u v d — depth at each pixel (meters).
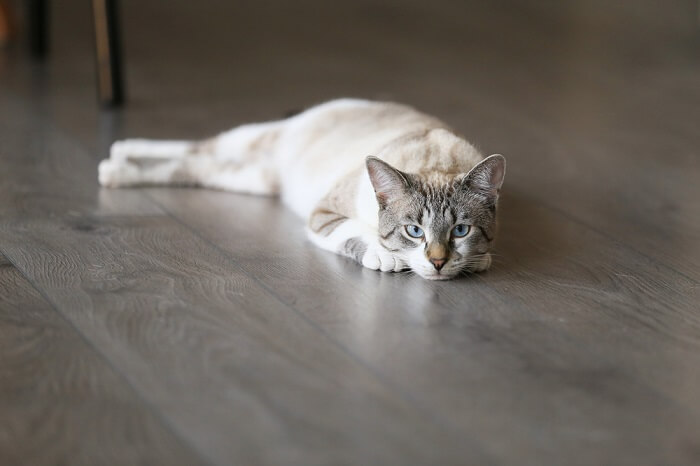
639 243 2.53
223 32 4.39
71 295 2.08
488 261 2.29
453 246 2.20
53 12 4.41
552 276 2.29
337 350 1.89
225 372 1.79
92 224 2.50
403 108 2.76
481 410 1.70
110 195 2.71
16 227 2.45
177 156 2.83
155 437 1.58
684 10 5.10
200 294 2.11
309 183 2.62
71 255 2.29
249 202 2.74
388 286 2.20
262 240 2.45
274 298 2.11
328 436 1.61
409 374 1.81
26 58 3.85
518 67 4.14
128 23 4.40
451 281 2.23
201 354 1.85
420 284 2.21
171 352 1.86
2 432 1.58
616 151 3.26
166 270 2.23
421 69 4.05
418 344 1.93
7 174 2.80
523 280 2.26
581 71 4.13
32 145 3.03
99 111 3.36
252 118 3.38
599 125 3.50
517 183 2.94
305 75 3.90
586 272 2.32
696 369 1.88
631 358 1.91
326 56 4.16
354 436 1.61
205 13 4.64
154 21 4.46
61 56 3.91
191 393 1.72
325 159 2.61
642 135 3.42
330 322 2.01
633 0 5.23
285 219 2.62
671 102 3.79
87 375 1.76
